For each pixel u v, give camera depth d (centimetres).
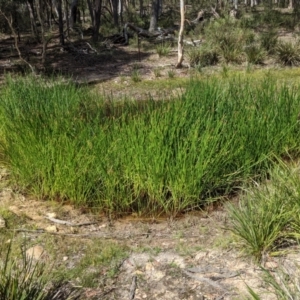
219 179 394
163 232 348
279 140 464
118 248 320
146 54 1414
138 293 275
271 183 375
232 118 443
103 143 395
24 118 456
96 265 303
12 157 426
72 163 382
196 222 362
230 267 296
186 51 1291
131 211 385
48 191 405
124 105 548
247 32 1339
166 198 394
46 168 400
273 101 504
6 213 370
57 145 396
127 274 293
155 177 372
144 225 359
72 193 387
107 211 383
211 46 1209
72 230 348
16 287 239
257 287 273
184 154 373
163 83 991
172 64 1208
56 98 542
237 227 316
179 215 377
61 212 379
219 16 2047
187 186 371
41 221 363
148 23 2150
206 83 549
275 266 291
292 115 492
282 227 313
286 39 1534
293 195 318
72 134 420
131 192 389
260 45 1206
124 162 383
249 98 502
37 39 1734
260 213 312
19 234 341
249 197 331
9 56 1462
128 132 392
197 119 414
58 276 289
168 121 399
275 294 254
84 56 1414
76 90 608
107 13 2823
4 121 497
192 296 270
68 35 1689
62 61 1360
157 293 275
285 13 2378
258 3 3584
